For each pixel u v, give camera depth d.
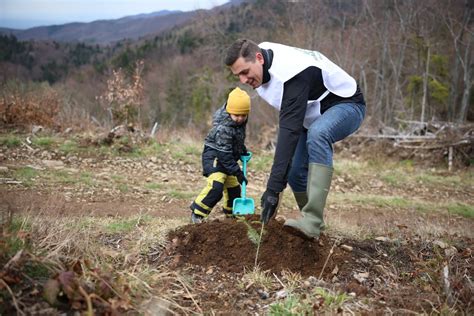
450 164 12.11
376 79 21.66
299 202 4.10
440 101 22.53
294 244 3.58
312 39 21.59
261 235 3.59
